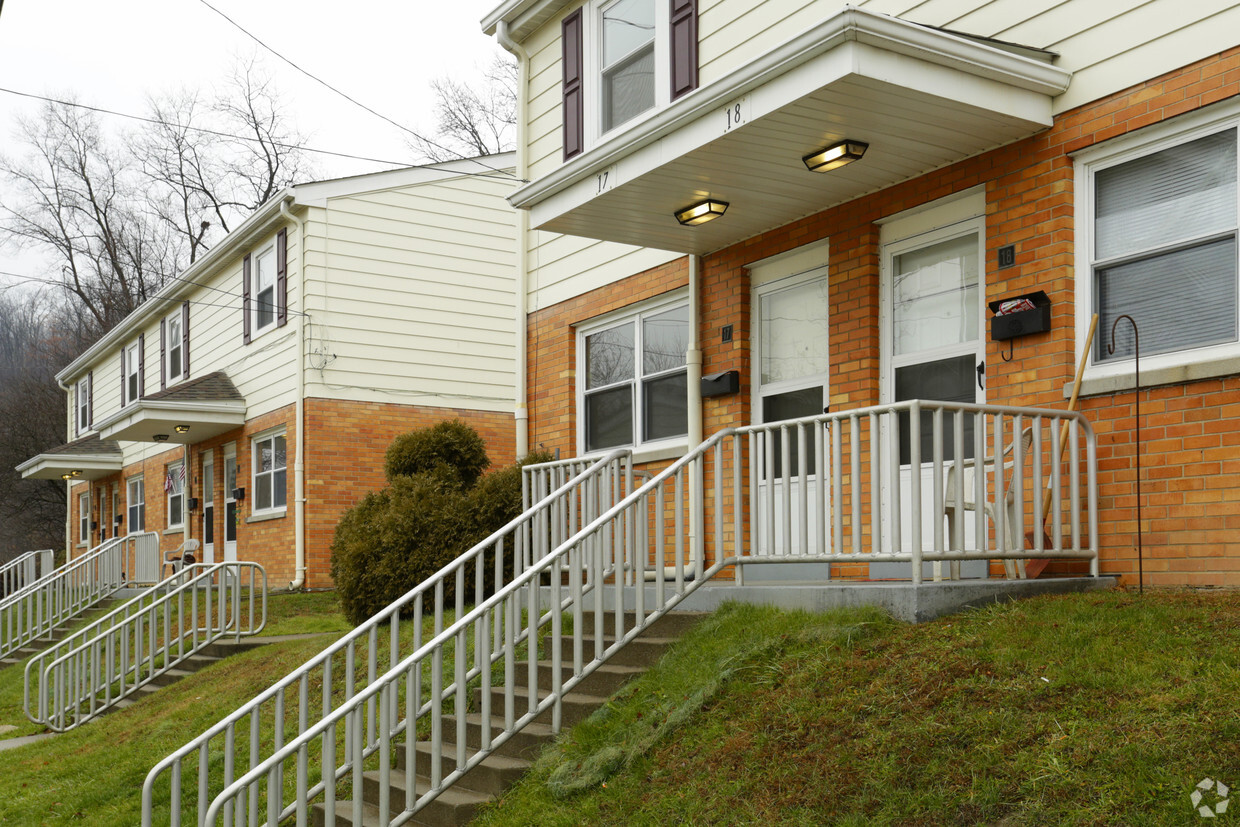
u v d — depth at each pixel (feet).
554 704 21.04
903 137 24.27
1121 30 22.75
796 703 17.93
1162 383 21.71
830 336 28.84
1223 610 17.60
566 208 29.22
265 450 63.05
